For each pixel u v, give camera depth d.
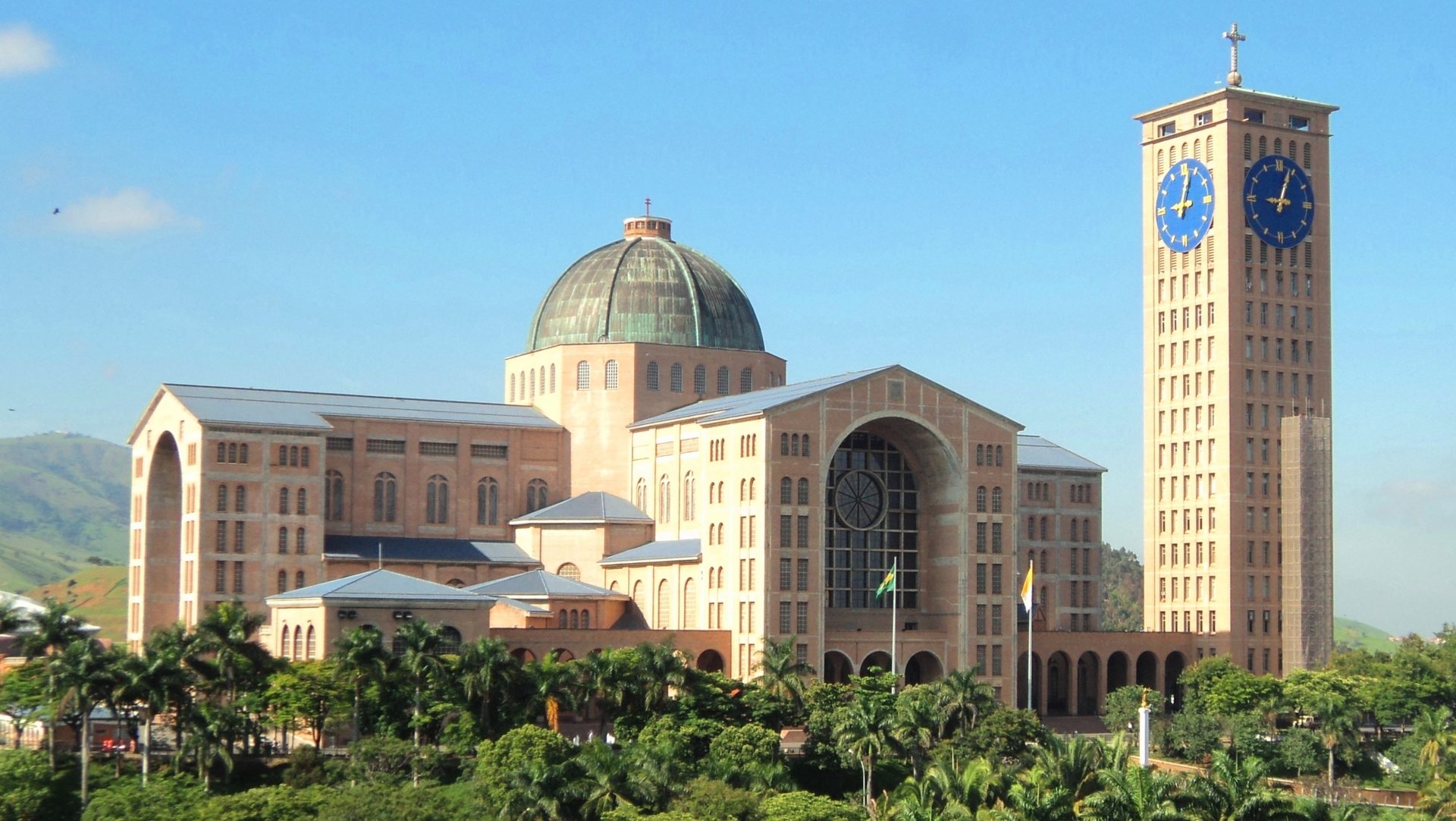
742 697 168.62
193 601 193.88
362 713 158.88
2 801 143.38
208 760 148.25
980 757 154.88
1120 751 133.00
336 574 199.00
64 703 147.38
